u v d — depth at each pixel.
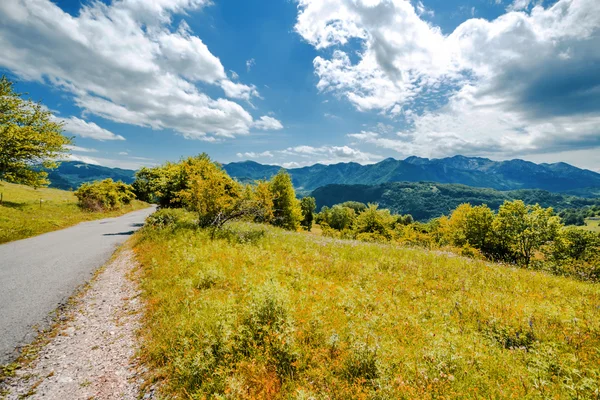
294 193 44.19
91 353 5.78
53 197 43.34
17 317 7.36
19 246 16.80
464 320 6.55
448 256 14.48
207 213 18.53
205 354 4.86
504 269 12.12
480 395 3.85
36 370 5.25
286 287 7.98
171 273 9.67
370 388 3.91
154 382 4.73
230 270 9.66
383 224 45.12
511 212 31.55
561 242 28.73
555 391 3.79
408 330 5.88
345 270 10.43
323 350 4.86
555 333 5.73
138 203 69.44
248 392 4.12
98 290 9.48
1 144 27.09
